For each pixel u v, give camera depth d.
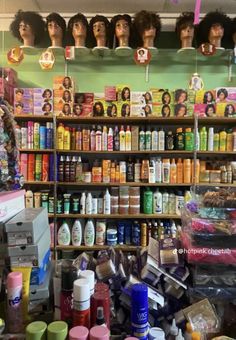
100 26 2.53
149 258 1.06
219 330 0.95
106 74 2.81
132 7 2.69
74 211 2.57
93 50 2.59
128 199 2.58
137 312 0.83
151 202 2.58
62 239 2.54
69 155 2.64
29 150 2.52
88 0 2.56
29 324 0.80
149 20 2.52
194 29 2.59
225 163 2.60
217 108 2.50
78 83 2.82
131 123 2.74
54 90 2.52
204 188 1.24
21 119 2.63
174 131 2.69
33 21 2.56
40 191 2.62
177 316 0.98
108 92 2.53
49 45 2.75
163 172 2.58
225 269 1.03
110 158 2.76
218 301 1.02
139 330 0.83
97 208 2.59
